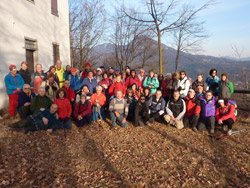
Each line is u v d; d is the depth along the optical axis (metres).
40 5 9.62
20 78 6.06
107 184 3.29
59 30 11.73
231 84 7.01
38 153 4.15
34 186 3.08
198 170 3.89
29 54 9.02
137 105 6.51
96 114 6.73
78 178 3.41
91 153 4.41
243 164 4.17
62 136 5.29
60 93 5.71
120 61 29.47
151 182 3.44
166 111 6.63
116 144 4.99
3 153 3.93
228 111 5.89
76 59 24.38
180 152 4.68
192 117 6.34
